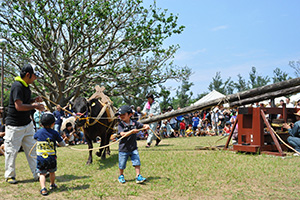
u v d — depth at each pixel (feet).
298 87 26.68
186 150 30.66
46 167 15.62
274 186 16.16
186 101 135.85
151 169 20.95
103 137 25.93
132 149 17.46
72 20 54.49
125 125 17.74
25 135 18.08
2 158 27.81
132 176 19.08
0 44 54.95
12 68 66.54
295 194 14.64
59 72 66.85
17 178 19.07
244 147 26.66
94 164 23.67
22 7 50.39
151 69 64.13
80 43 58.34
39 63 59.41
